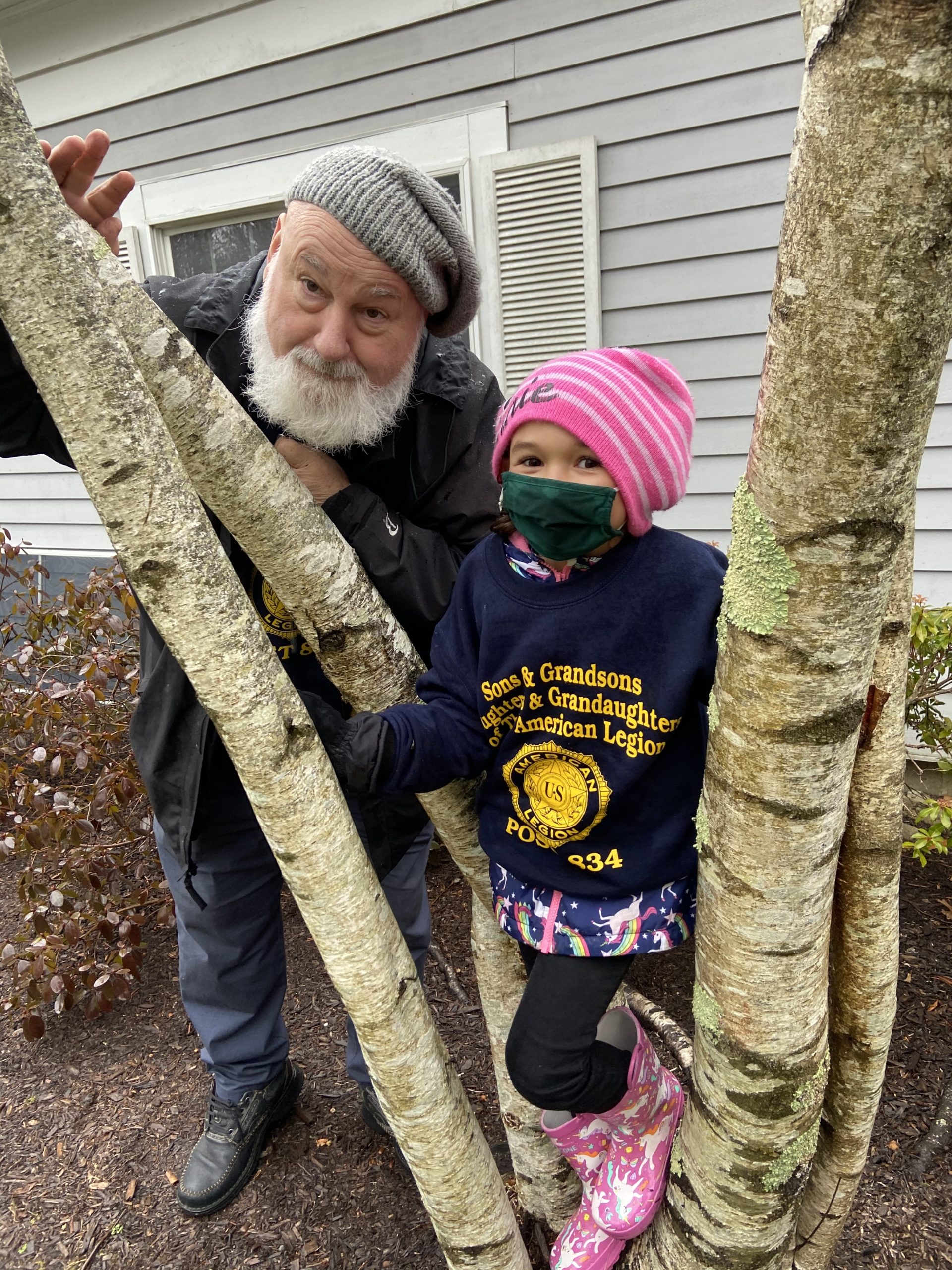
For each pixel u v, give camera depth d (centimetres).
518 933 122
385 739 111
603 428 99
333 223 124
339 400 134
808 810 89
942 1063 230
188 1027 272
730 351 350
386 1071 113
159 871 325
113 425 85
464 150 375
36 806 298
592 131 349
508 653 112
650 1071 128
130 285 101
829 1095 125
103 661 319
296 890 105
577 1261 132
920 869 324
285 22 396
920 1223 187
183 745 163
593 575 109
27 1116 240
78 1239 199
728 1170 107
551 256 371
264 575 122
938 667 294
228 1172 203
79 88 461
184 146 444
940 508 336
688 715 110
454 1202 123
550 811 114
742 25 313
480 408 154
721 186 333
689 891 115
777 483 76
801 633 81
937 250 61
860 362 67
